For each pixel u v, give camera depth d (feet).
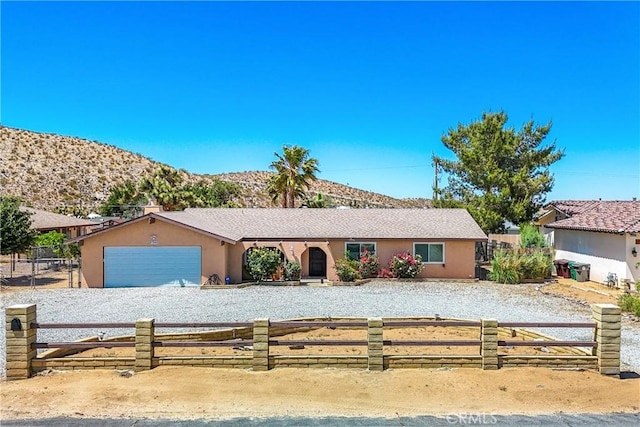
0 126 276.62
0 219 87.51
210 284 82.48
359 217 99.19
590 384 30.86
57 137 293.23
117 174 275.39
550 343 33.09
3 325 50.55
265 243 88.58
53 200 226.17
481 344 33.37
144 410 26.96
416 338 46.62
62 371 32.91
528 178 119.03
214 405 27.71
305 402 28.25
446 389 30.14
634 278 76.33
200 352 40.83
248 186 327.47
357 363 33.45
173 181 173.06
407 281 86.94
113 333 47.37
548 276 89.92
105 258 82.38
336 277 88.84
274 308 60.90
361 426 25.04
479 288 79.25
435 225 94.38
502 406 27.81
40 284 85.97
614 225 81.10
